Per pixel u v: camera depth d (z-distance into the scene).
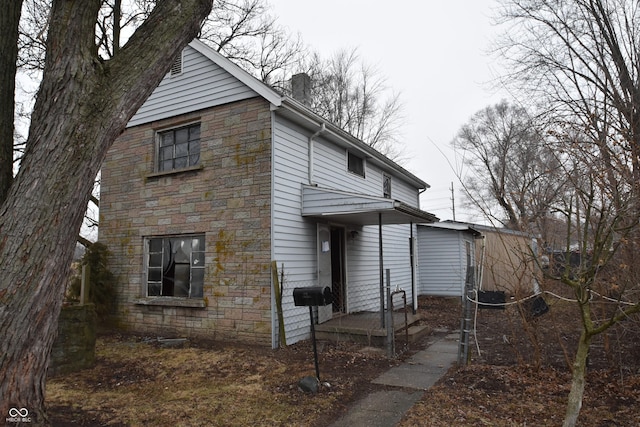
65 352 6.43
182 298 9.31
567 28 9.84
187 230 9.31
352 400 5.23
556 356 6.88
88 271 7.54
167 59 4.32
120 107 3.94
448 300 16.88
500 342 8.29
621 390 5.16
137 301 9.70
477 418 4.51
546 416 4.52
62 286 3.62
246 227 8.54
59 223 3.54
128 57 4.13
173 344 8.21
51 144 3.64
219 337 8.60
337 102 27.86
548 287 5.93
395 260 14.60
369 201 8.38
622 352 6.39
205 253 9.02
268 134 8.53
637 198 4.12
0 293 3.31
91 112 3.80
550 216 5.59
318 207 9.01
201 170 9.27
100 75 3.95
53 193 3.55
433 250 17.88
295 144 9.23
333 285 11.01
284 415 4.72
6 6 4.29
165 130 10.16
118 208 10.47
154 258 9.94
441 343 8.55
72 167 3.65
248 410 4.87
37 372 3.46
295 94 11.83
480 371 6.14
